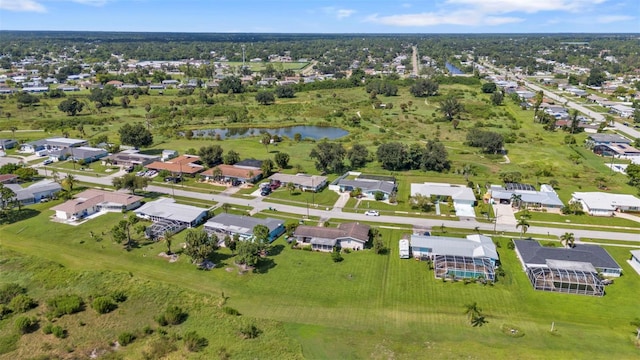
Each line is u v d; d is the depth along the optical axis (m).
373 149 180.62
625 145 176.12
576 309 76.00
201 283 83.69
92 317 73.44
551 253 89.12
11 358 64.00
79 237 102.44
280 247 98.44
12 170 143.62
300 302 77.81
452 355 64.25
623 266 90.19
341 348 65.88
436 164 151.75
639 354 64.69
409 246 97.12
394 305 77.00
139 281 83.62
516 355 64.25
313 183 133.75
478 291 81.25
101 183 141.00
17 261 91.12
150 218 111.44
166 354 64.19
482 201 124.88
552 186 135.88
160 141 195.62
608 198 120.56
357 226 102.75
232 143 193.00
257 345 66.25
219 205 122.44
